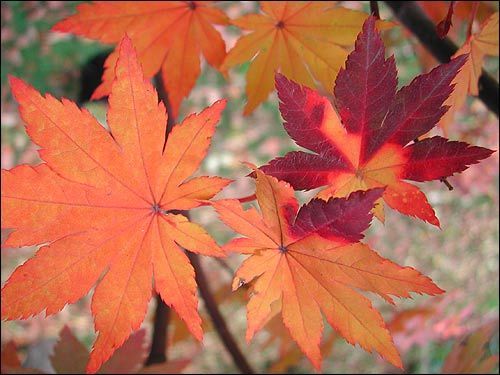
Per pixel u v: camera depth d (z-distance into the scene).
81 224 0.22
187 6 0.32
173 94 0.34
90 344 1.14
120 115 0.22
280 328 0.48
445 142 0.22
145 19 0.32
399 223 1.32
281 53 0.31
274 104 1.43
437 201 1.27
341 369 0.89
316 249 0.22
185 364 0.38
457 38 0.45
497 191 0.94
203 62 1.33
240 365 0.47
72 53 1.06
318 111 0.22
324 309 0.23
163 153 0.23
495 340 0.46
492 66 0.52
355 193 0.21
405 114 0.22
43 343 0.55
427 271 1.25
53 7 0.96
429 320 0.63
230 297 0.53
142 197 0.23
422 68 0.46
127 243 0.23
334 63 0.30
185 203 0.23
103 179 0.23
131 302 0.23
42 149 0.22
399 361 0.22
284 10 0.30
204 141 0.23
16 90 0.21
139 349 0.39
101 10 0.32
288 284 0.23
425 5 0.37
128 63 0.22
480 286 1.15
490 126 0.68
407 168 0.22
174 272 0.23
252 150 1.44
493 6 0.37
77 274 0.22
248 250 0.22
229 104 1.41
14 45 1.01
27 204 0.22
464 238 1.26
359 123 0.22
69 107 0.22
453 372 0.43
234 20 0.31
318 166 0.22
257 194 0.21
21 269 0.22
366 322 0.22
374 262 0.22
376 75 0.22
